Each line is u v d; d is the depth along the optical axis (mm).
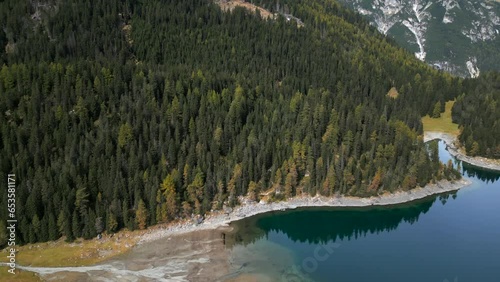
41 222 122000
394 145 165875
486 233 134750
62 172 132875
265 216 141625
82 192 125812
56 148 142750
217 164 150375
